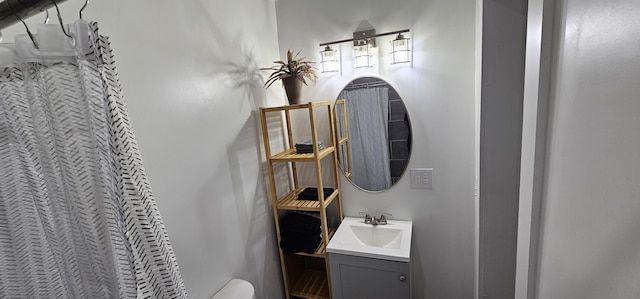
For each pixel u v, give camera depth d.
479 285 1.22
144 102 0.99
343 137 1.90
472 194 1.69
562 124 0.48
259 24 1.69
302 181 2.06
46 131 0.62
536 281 0.64
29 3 0.53
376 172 1.88
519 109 1.02
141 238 0.67
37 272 0.71
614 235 0.32
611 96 0.32
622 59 0.29
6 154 0.66
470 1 1.50
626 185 0.29
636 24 0.27
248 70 1.58
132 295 0.65
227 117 1.40
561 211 0.49
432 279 1.89
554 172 0.52
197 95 1.22
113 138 0.61
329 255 1.67
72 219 0.64
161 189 1.05
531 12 0.66
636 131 0.27
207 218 1.26
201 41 1.25
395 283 1.55
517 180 1.08
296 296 1.92
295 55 1.89
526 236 0.69
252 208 1.59
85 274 0.68
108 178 0.62
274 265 1.82
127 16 0.94
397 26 1.66
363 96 1.80
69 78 0.58
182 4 1.15
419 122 1.72
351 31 1.75
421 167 1.77
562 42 0.49
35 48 0.58
